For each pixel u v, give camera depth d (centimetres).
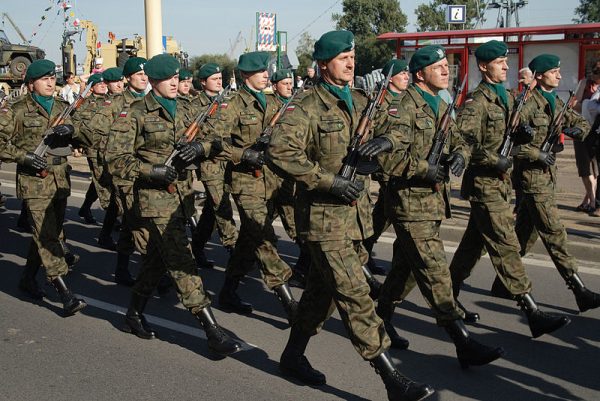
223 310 576
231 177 549
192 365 460
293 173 358
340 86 379
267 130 571
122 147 456
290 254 762
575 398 406
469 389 419
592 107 843
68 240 843
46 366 461
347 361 464
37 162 550
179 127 480
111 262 740
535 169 533
